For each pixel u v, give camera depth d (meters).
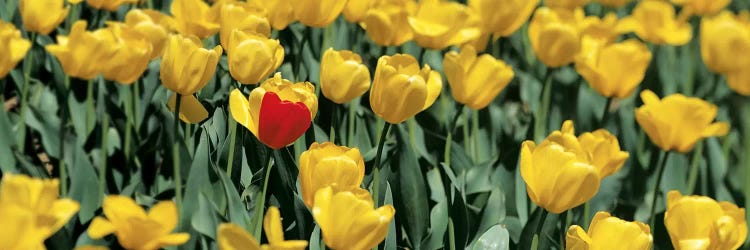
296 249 1.87
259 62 2.80
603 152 2.83
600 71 3.62
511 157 3.84
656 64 5.68
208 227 2.69
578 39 3.88
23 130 3.54
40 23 3.28
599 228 2.37
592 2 6.95
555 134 2.67
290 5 3.48
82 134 3.84
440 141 3.91
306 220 2.91
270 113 2.44
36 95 4.07
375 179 2.82
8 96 4.57
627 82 3.62
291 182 3.03
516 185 3.77
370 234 2.15
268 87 2.62
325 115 3.85
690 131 3.19
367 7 3.86
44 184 1.78
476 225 3.47
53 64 3.90
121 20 4.76
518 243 3.29
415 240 3.29
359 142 3.89
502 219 3.47
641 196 4.39
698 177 4.67
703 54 4.21
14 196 1.75
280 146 2.52
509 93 5.80
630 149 4.55
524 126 4.98
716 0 5.25
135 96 3.72
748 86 4.15
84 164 3.05
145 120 3.80
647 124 3.24
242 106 2.52
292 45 4.37
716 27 4.14
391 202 3.01
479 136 4.49
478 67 3.29
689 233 2.55
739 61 4.12
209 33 3.52
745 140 4.98
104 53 2.65
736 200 4.47
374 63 4.66
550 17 3.95
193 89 2.66
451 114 4.61
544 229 3.28
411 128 3.83
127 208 1.94
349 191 2.19
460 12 3.66
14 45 2.49
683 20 5.42
